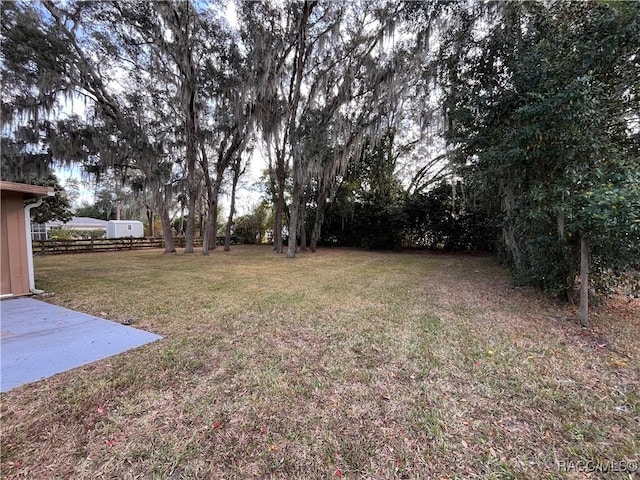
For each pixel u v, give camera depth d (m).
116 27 8.65
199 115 10.28
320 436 1.54
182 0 8.27
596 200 2.60
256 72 8.60
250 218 17.22
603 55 2.96
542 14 3.78
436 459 1.39
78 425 1.60
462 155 5.19
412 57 7.43
